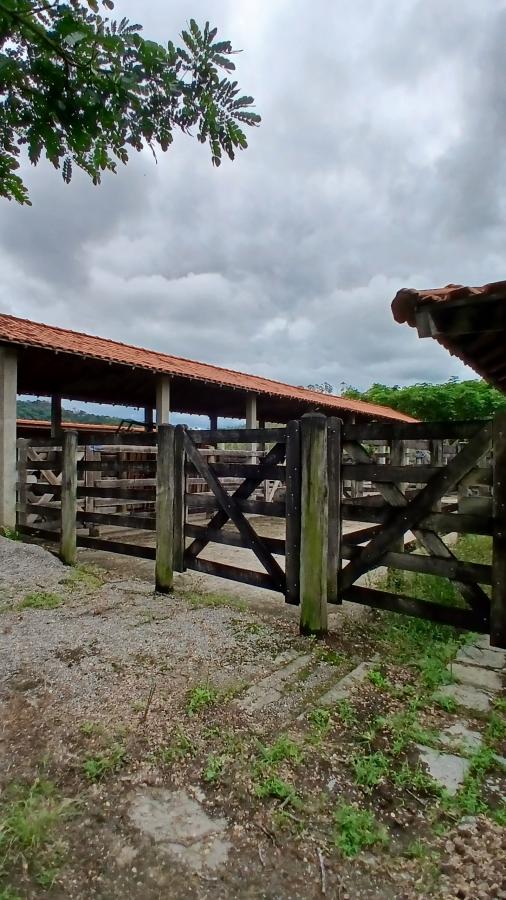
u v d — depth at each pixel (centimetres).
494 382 457
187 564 416
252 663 282
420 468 297
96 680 258
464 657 289
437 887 137
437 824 159
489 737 205
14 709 229
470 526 279
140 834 156
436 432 289
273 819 162
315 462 321
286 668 275
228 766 189
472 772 185
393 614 377
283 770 187
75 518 525
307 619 328
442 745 202
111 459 790
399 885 138
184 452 418
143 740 205
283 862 146
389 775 183
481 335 298
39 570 480
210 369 1078
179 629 334
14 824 157
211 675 265
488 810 165
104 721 219
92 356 689
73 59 149
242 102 170
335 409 1325
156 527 434
